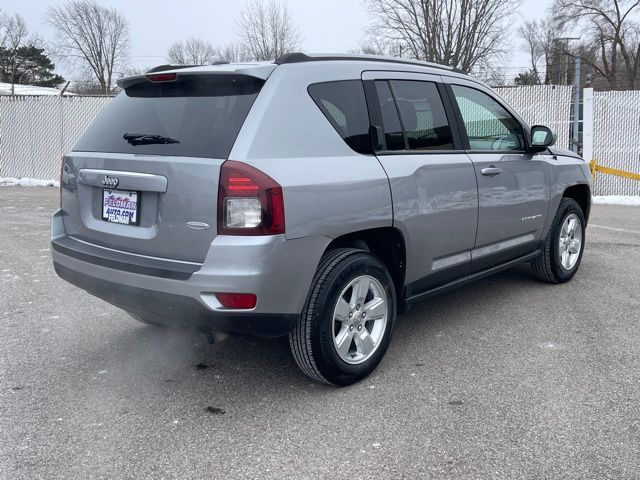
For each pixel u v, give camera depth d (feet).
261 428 10.13
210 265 9.74
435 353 13.28
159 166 10.36
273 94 10.52
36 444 9.66
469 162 13.99
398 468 8.88
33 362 13.03
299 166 10.33
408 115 12.92
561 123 40.73
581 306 16.48
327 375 11.16
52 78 187.73
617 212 34.60
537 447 9.37
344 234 10.96
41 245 25.21
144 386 11.84
